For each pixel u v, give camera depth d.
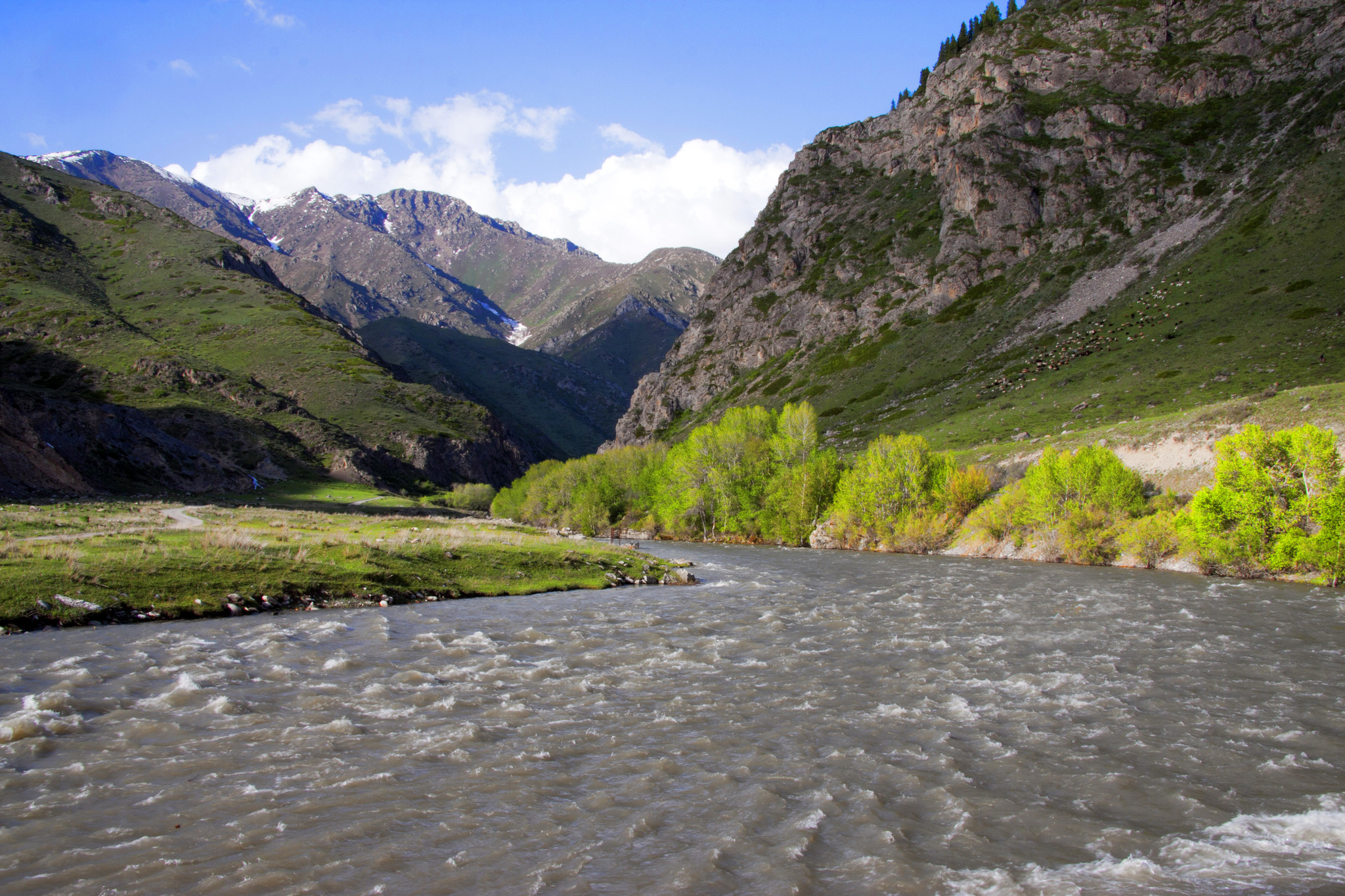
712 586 43.72
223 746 14.55
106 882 9.42
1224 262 124.06
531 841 10.90
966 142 191.38
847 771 13.80
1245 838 11.25
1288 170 132.50
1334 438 45.91
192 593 29.78
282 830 11.06
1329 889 9.66
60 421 94.06
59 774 12.95
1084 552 57.66
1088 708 17.89
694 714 17.28
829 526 80.50
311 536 45.72
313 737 15.16
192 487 109.06
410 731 15.73
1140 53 185.12
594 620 30.56
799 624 29.72
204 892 9.25
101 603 27.09
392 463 174.25
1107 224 156.88
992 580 45.41
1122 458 64.75
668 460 101.94
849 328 191.12
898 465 75.75
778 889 9.59
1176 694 19.05
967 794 12.81
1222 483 48.53
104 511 55.28
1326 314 95.94
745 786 13.05
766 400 185.75
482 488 154.38
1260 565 46.50
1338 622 29.95
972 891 9.60
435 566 40.53
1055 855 10.69
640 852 10.61
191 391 163.62
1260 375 87.06
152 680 19.06
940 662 22.66
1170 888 9.69
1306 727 16.42
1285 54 160.38
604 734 15.77
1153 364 104.50
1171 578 46.34
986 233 175.50
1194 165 153.38
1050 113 184.12
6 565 28.20
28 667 19.75
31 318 175.50
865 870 10.17
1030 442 79.69
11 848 10.27
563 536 74.00
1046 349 131.25
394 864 10.10
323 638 25.16
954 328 162.12
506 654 23.50
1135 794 12.93
